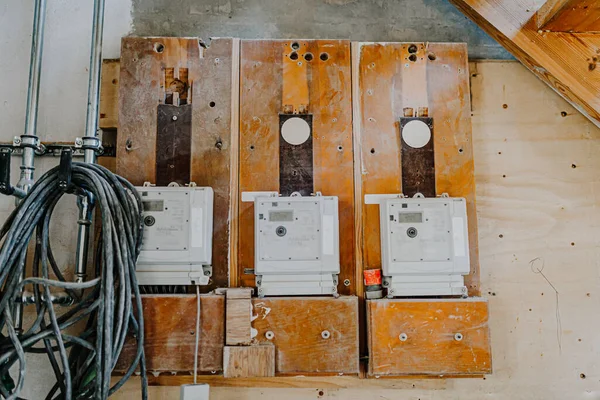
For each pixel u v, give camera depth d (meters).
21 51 1.63
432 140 1.52
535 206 1.60
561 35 1.53
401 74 1.55
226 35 1.66
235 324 1.33
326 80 1.54
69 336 1.20
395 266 1.39
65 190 1.31
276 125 1.51
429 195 1.49
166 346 1.32
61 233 1.53
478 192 1.60
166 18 1.66
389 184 1.50
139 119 1.50
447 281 1.41
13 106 1.59
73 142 1.56
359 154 1.51
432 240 1.40
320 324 1.35
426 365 1.34
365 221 1.48
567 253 1.58
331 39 1.59
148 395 1.47
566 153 1.63
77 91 1.61
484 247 1.57
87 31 1.65
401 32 1.67
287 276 1.39
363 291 1.45
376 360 1.33
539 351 1.53
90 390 1.27
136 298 1.27
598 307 1.56
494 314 1.54
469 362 1.34
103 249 1.24
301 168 1.50
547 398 1.51
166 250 1.37
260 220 1.39
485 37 1.66
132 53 1.52
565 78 1.52
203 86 1.52
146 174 1.47
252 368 1.31
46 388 1.46
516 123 1.64
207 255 1.39
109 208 1.27
